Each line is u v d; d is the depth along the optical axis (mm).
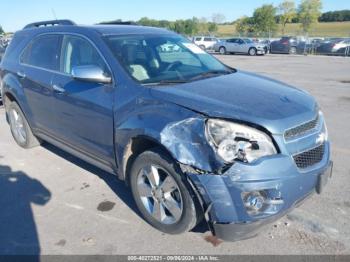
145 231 3201
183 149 2656
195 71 3758
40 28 4746
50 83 4148
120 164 3375
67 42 4086
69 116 3930
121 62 3410
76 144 4027
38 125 4762
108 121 3350
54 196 3895
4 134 6223
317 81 12102
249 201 2547
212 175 2537
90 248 2996
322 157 2941
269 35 46500
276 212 2600
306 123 2807
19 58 4961
